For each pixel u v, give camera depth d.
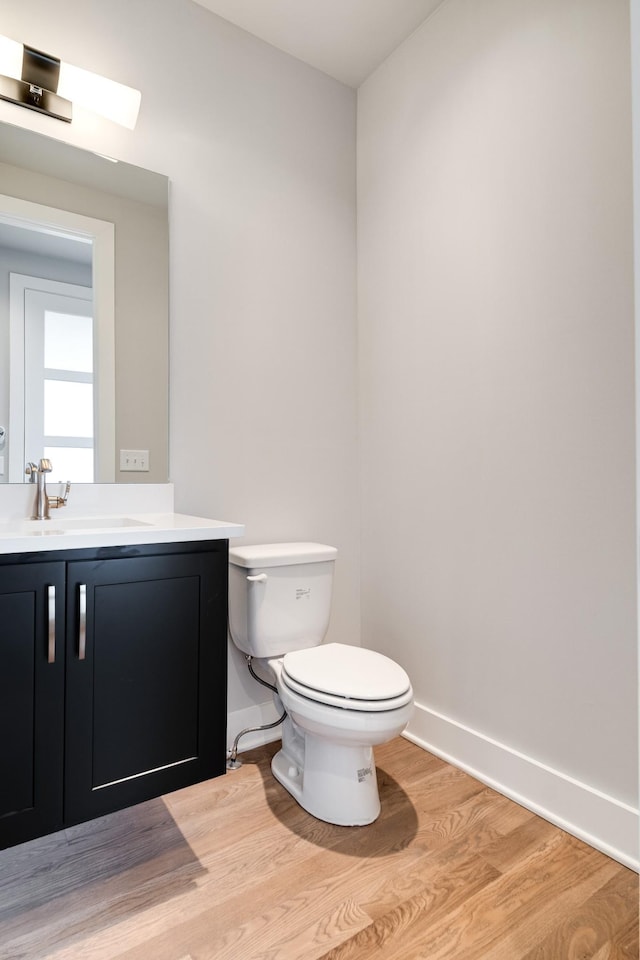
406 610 2.12
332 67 2.25
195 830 1.50
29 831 1.14
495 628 1.75
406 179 2.11
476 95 1.80
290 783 1.68
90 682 1.22
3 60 1.53
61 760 1.18
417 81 2.05
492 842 1.46
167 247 1.85
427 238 2.01
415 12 1.97
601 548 1.46
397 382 2.16
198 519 1.66
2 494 1.58
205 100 1.95
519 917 1.21
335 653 1.70
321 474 2.25
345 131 2.34
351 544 2.34
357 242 2.37
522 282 1.66
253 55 2.07
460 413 1.88
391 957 1.10
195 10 1.93
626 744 1.40
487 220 1.77
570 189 1.52
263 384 2.08
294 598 1.85
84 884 1.29
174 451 1.87
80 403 1.70
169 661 1.33
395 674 1.54
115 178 1.76
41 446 1.64
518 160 1.66
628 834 1.38
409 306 2.10
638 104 0.87
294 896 1.26
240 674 1.97
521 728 1.66
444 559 1.95
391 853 1.41
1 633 1.11
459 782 1.76
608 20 1.42
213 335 1.96
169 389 1.86
